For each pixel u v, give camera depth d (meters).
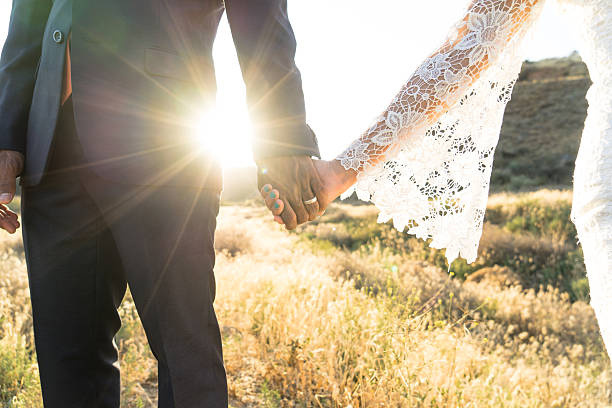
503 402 2.72
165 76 1.23
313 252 10.81
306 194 1.31
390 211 1.33
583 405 3.19
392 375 2.58
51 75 1.27
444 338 3.14
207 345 1.28
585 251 1.12
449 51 1.28
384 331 2.92
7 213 1.50
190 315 1.25
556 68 47.62
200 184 1.29
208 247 1.31
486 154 1.30
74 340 1.39
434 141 1.32
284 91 1.28
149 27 1.22
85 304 1.39
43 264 1.36
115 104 1.20
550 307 6.12
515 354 4.39
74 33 1.21
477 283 8.30
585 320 5.65
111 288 1.45
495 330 4.90
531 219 13.27
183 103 1.25
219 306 4.04
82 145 1.21
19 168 1.35
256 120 1.28
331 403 2.55
